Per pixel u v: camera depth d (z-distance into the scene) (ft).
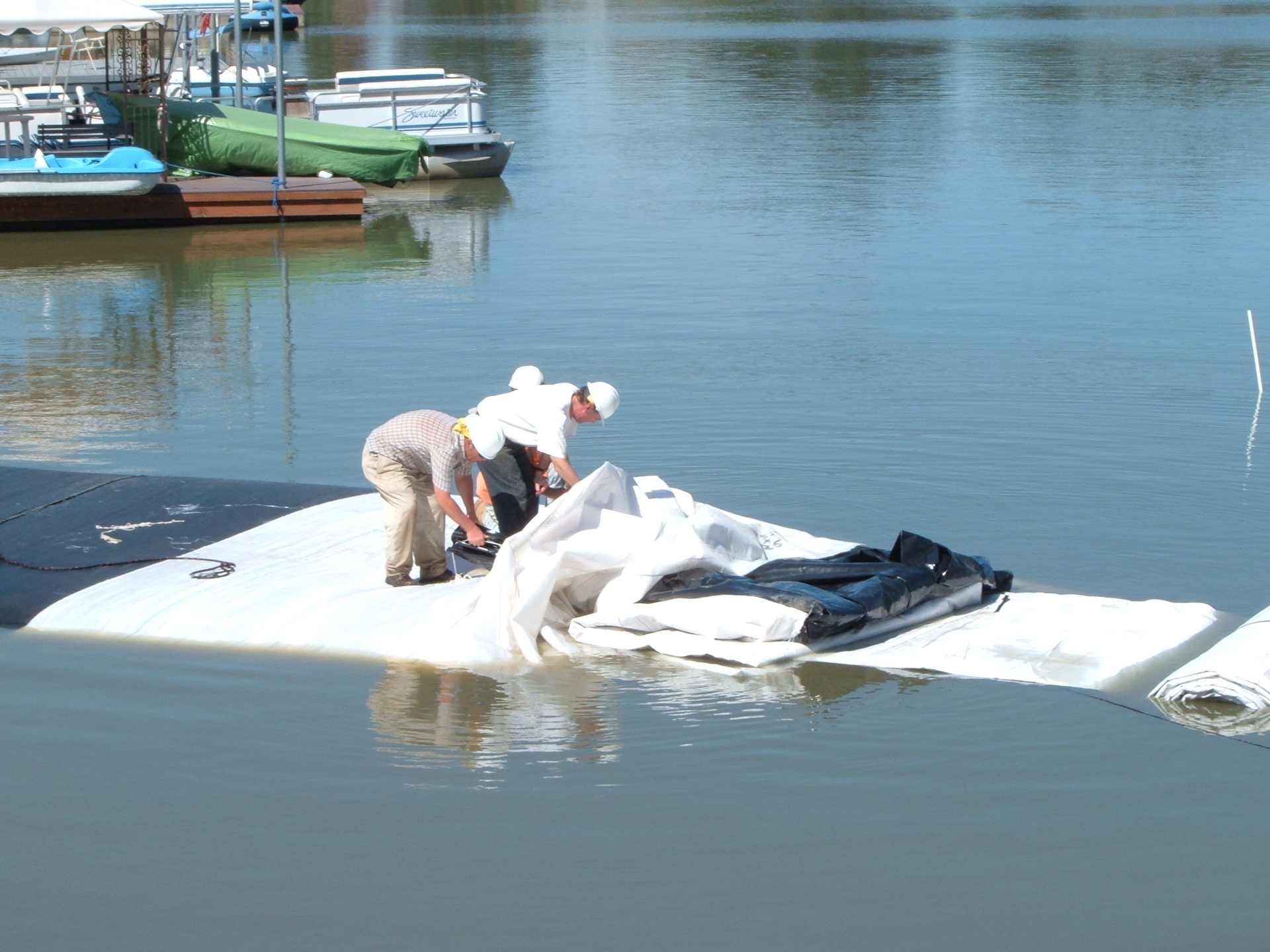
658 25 322.75
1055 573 41.75
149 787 29.84
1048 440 54.54
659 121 167.12
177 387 64.23
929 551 39.34
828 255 94.99
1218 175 125.29
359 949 24.58
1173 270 88.53
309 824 28.45
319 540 42.86
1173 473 50.70
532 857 27.27
